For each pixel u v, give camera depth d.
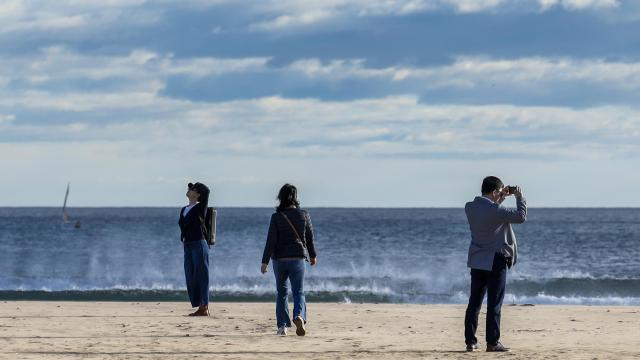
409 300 50.28
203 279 33.16
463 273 73.50
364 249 120.62
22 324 29.69
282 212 26.28
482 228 22.53
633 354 22.44
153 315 33.88
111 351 23.00
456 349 23.72
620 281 63.50
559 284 61.41
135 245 126.00
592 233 188.12
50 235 167.62
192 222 33.00
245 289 55.69
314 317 33.91
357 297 51.59
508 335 27.98
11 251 112.38
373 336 27.06
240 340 25.55
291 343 24.92
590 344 25.14
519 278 65.88
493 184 22.84
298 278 26.36
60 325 29.53
